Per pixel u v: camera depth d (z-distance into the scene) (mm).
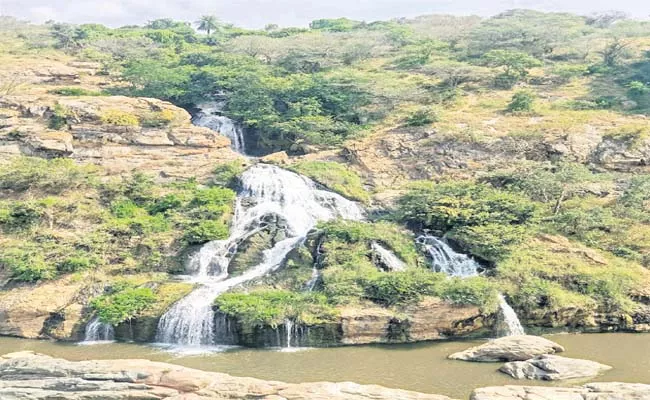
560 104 70500
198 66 89375
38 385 25516
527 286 38094
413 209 48562
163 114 60156
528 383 27031
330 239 42719
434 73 83812
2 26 123438
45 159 53781
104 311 35844
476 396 23547
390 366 29969
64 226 45406
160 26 138750
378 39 100750
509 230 43688
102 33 117375
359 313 34688
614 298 37969
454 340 35094
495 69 83875
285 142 66812
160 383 24938
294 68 90000
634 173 55406
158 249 43469
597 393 23359
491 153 58250
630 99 72562
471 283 36875
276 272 41312
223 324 34938
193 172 55688
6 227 44469
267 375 28656
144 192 50312
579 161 56594
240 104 71562
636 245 44562
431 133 61281
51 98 61281
